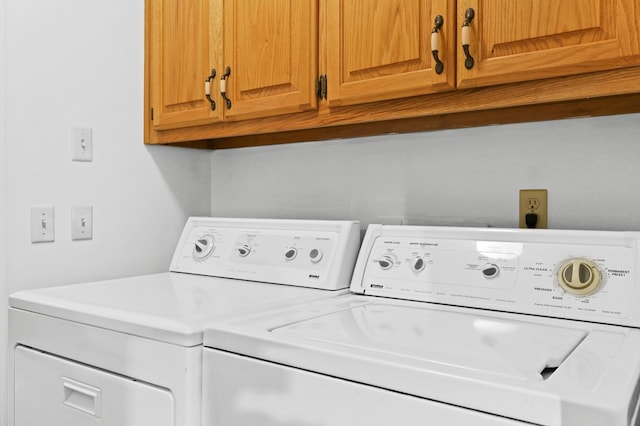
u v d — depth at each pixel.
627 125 1.21
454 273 1.19
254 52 1.44
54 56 1.50
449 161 1.46
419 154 1.51
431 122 1.45
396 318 1.04
